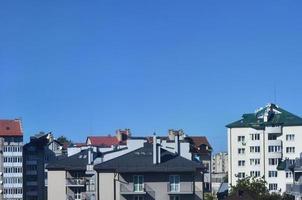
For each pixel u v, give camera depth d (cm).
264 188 12538
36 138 19438
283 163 15662
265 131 16225
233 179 16438
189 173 9444
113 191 9462
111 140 19288
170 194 9381
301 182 11594
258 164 16225
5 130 18600
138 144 10288
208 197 13925
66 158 12050
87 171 10981
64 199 11538
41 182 19088
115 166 9488
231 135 16600
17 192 18488
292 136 16100
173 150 10656
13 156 18538
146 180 9425
